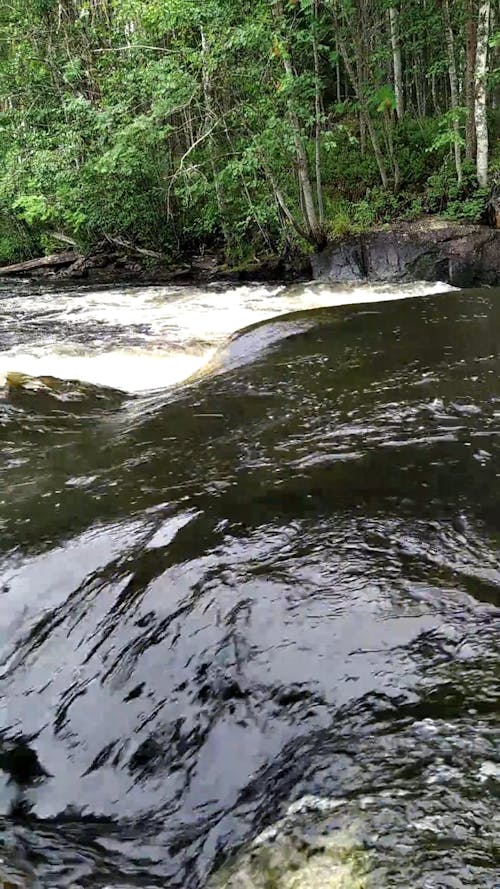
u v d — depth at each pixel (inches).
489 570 92.4
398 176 592.4
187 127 578.6
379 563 94.6
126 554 102.9
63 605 94.2
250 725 74.7
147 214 634.8
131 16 522.0
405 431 143.1
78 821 69.8
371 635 81.3
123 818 69.6
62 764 75.3
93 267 652.7
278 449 139.7
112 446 153.4
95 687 82.6
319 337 218.7
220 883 56.2
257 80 489.4
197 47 526.0
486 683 72.0
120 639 87.6
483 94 533.6
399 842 54.3
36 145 617.9
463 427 143.1
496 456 128.8
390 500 113.6
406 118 716.0
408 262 491.8
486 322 219.1
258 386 181.0
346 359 194.1
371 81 623.8
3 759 76.0
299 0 475.2
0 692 83.6
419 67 798.5
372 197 595.5
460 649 77.7
